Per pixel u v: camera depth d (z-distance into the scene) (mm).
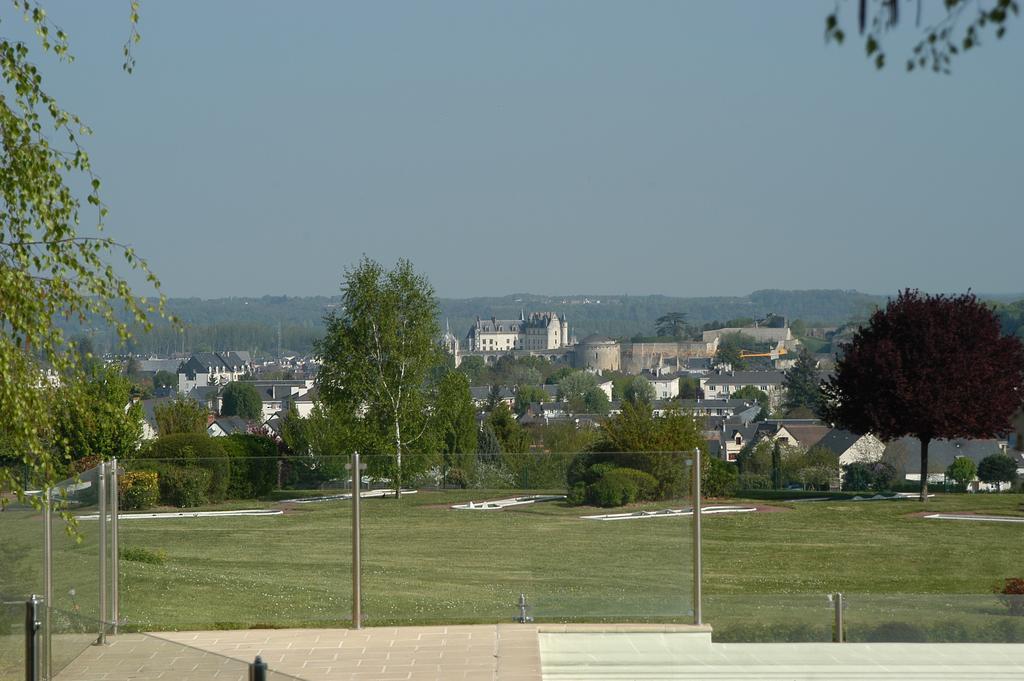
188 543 18547
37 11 13625
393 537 18734
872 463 56969
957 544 30781
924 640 17641
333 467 18703
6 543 17109
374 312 70438
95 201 13961
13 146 13508
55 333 13852
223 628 18375
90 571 17922
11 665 13547
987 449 90625
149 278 14203
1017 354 53781
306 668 16031
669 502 18375
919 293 54750
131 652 12047
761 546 29891
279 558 18594
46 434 14945
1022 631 17641
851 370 53781
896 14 6488
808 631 17828
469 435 73500
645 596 18422
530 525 18688
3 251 13719
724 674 16844
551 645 17609
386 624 18609
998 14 6410
